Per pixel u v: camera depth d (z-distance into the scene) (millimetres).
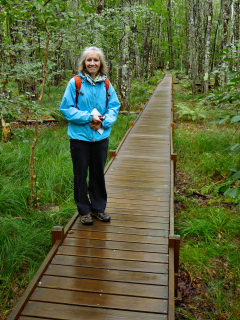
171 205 3902
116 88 15133
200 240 4062
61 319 2240
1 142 8250
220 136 8172
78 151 3174
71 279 2652
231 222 4422
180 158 7574
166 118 10922
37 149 7152
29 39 5875
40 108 4191
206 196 5496
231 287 3246
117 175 5367
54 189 5480
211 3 15000
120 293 2488
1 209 4676
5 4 4074
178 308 2928
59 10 4246
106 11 10398
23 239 3799
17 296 3148
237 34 21594
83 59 3100
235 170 2572
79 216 3740
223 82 12914
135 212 3902
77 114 3012
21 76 7531
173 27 43281
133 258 2934
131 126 9281
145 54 29828
